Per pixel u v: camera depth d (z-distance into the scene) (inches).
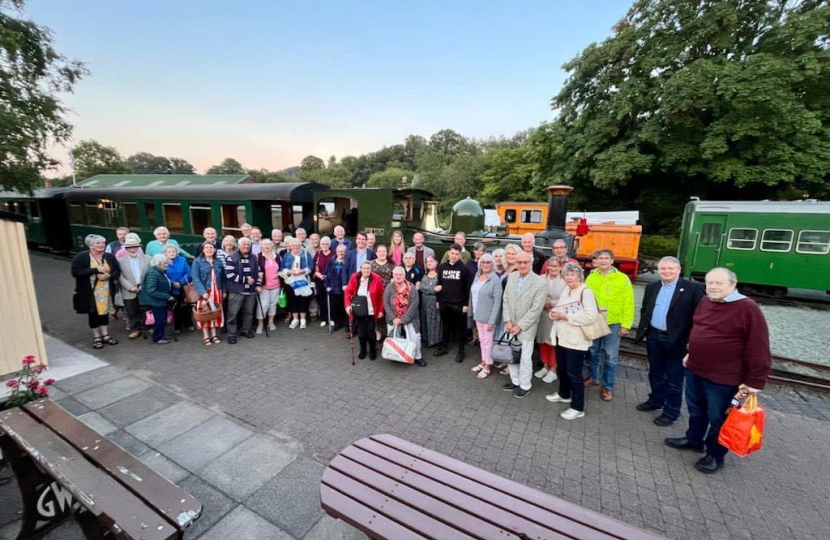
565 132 815.7
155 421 151.8
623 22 757.3
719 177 638.5
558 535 69.2
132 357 216.7
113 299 235.8
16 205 626.2
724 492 119.6
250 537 99.0
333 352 229.6
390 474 86.2
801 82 603.8
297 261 268.4
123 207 454.6
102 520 71.6
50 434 96.5
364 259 257.6
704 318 127.0
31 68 453.7
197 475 121.7
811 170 589.6
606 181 710.5
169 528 67.8
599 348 183.8
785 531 104.7
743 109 592.1
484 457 134.5
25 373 121.2
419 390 183.3
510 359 171.9
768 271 437.7
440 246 291.1
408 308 203.2
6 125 393.1
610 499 116.0
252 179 1332.4
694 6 668.7
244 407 163.8
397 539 68.7
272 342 245.3
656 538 68.3
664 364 160.6
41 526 98.6
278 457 131.4
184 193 392.5
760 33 645.3
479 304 193.8
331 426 150.9
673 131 692.7
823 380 204.7
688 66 633.0
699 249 474.6
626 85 692.7
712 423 126.0
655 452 139.3
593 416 163.6
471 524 71.7
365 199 300.7
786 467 132.3
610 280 172.4
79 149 1790.1
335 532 101.0
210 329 254.7
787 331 313.7
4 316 149.6
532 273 171.9
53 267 506.3
